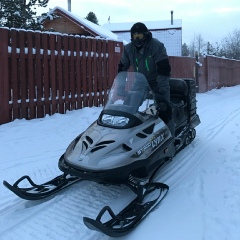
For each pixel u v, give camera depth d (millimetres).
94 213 3711
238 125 7664
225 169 4852
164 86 4457
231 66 19781
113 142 3725
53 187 4141
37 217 3633
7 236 3295
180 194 4062
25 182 4516
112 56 9703
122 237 3250
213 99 12789
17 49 7129
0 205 3889
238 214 3557
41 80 7688
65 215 3672
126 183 3750
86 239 3242
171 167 4957
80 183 4453
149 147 3910
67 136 6656
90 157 3611
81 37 8625
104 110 4207
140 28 4355
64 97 8266
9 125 6992
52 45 7832
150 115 4246
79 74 8664
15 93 7211
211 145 6062
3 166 5074
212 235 3193
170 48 27391
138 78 4336
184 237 3180
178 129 5461
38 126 7094
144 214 3535
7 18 10617
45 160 5371
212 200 3900
